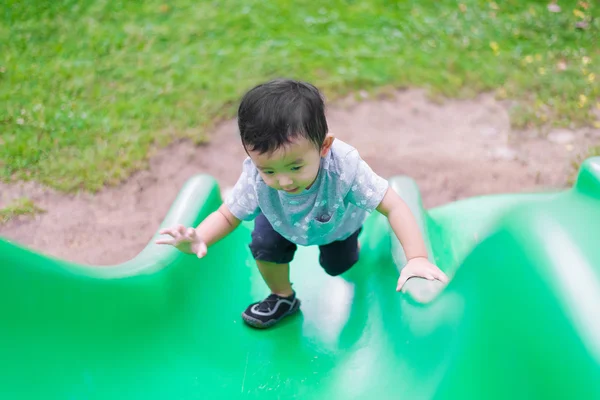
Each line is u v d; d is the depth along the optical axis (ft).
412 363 5.79
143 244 12.05
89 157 13.89
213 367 6.70
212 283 7.84
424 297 6.41
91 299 5.87
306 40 17.90
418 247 6.34
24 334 5.18
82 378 5.48
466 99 15.80
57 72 16.62
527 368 4.04
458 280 5.24
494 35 18.07
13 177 13.42
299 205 6.45
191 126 14.85
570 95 15.60
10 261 5.19
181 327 6.88
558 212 4.32
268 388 6.56
